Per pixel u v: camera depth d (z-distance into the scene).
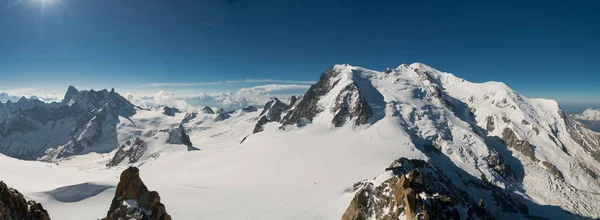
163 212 55.28
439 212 49.78
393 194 59.78
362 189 69.94
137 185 54.88
